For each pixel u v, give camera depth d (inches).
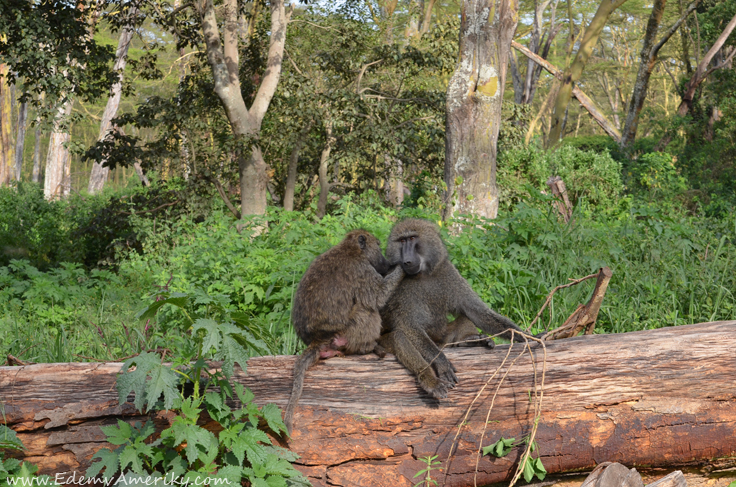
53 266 542.9
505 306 252.2
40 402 133.3
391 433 139.0
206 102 591.2
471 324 166.4
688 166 880.3
